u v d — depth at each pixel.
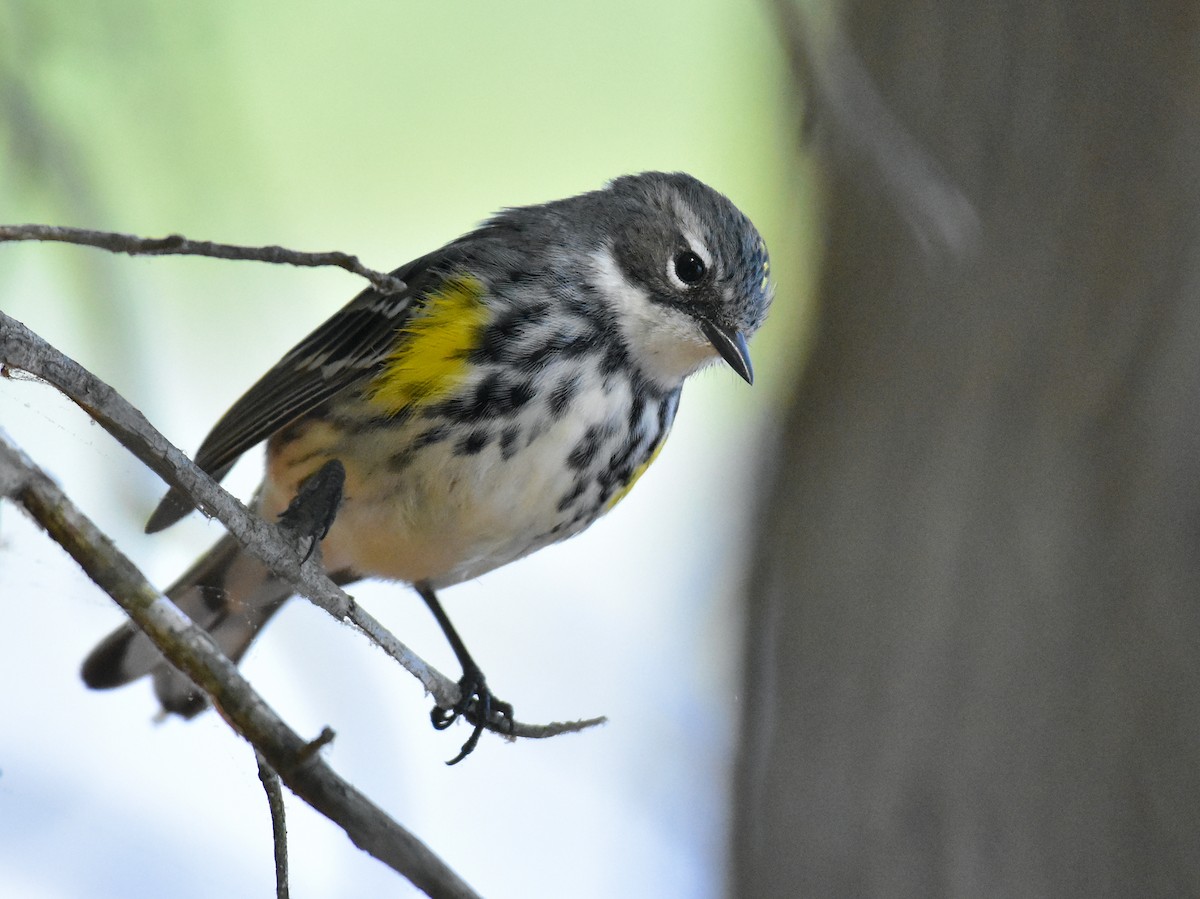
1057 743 10.45
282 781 5.90
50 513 5.75
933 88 11.12
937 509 10.86
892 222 11.31
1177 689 10.29
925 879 10.62
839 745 11.09
